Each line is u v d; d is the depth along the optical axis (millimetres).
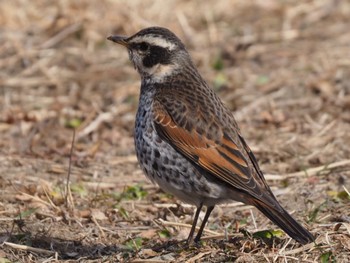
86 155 15562
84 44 20656
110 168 15109
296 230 10289
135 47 11945
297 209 13094
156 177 11273
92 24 21219
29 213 12625
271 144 15891
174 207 13195
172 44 11828
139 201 13617
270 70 19531
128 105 17922
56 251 11609
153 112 11258
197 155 10938
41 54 20000
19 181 14156
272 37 21234
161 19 21781
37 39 20609
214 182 10961
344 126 16578
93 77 19234
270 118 16922
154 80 11789
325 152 15391
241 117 17281
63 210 12844
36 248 11539
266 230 11672
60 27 21016
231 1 23062
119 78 19250
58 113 17453
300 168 14727
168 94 11461
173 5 22453
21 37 20609
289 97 18109
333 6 22828
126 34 21016
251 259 10734
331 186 13906
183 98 11375
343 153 15305
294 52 20422
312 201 13328
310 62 19781
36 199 13141
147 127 11258
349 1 23125
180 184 11094
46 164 15164
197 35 21406
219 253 10984
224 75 19328
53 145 16078
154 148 11180
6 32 20766
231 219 12852
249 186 10672
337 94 18047
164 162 11117
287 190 13805
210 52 20484
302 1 23188
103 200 13477
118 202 13484
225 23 22125
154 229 12523
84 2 21922
